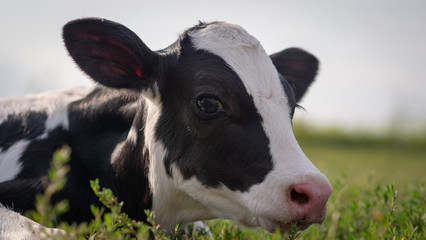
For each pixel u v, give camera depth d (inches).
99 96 65.1
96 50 60.3
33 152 63.7
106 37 59.9
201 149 58.0
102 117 64.1
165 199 60.6
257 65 59.4
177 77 59.3
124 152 62.1
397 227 62.7
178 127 59.0
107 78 60.8
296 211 54.9
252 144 56.9
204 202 59.1
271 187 55.7
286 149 56.7
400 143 244.7
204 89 58.0
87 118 64.3
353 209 67.0
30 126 65.6
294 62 69.1
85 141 63.9
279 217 55.4
